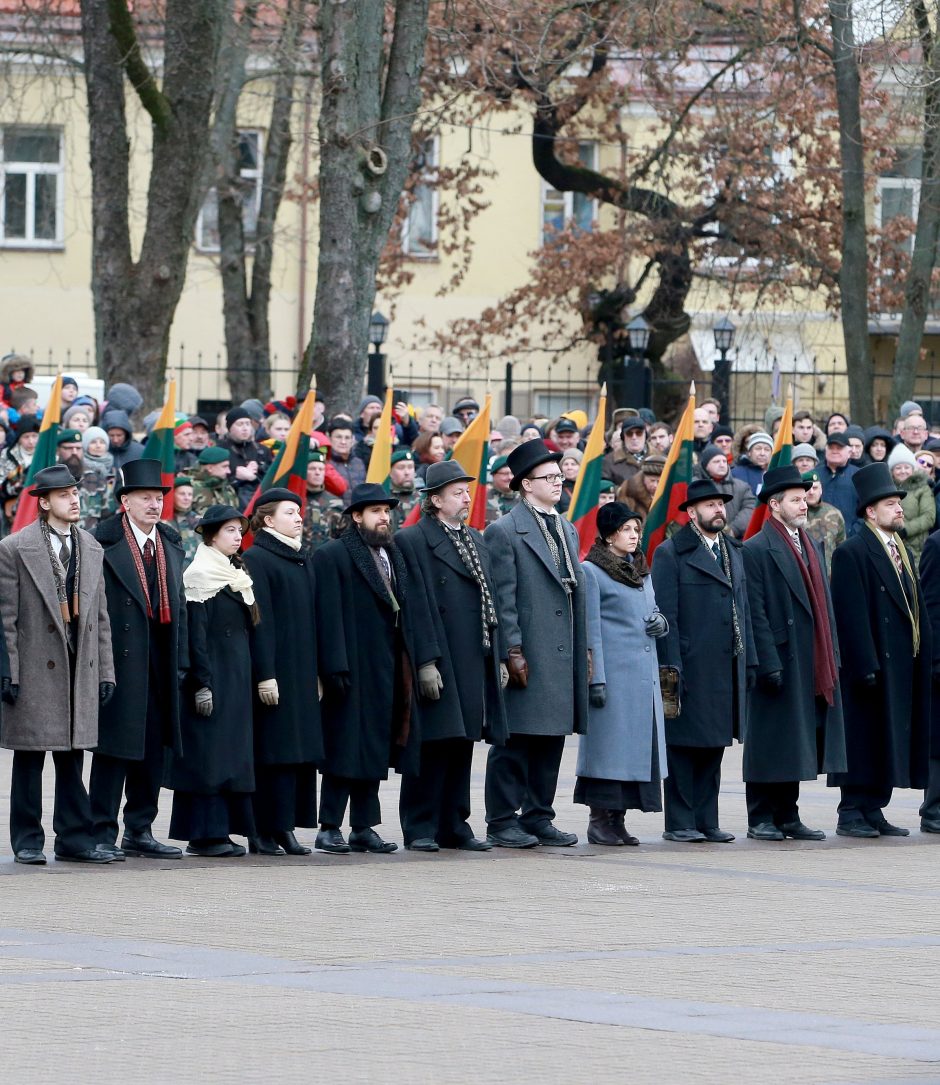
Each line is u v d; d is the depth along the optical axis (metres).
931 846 23.09
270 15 58.47
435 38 51.22
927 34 43.34
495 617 21.98
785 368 62.78
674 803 23.03
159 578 20.72
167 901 17.67
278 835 21.41
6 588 19.78
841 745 23.56
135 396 33.06
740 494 32.06
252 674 21.11
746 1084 10.95
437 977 14.19
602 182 60.03
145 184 65.38
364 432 34.59
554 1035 12.23
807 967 14.95
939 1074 11.29
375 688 21.52
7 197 66.69
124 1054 11.57
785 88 54.59
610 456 33.28
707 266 62.66
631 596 22.59
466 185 63.56
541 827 22.52
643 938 16.16
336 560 21.56
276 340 67.75
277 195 60.72
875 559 23.92
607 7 51.28
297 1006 13.02
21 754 20.03
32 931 15.98
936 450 35.19
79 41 62.72
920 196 48.69
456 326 64.06
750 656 22.98
